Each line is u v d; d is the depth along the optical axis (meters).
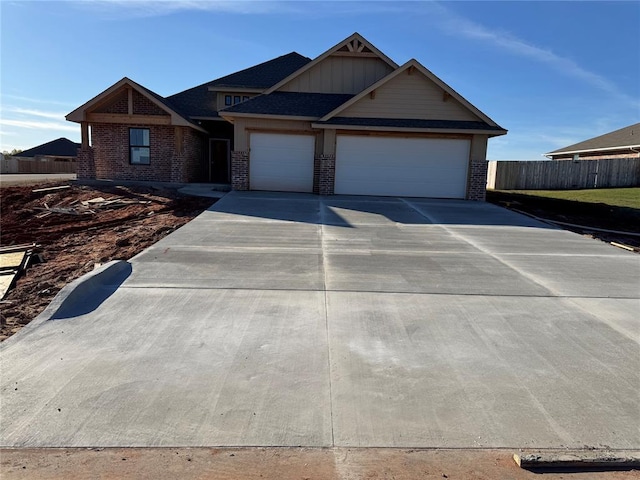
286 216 12.45
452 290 6.44
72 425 3.32
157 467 2.92
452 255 8.57
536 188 27.86
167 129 20.47
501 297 6.20
